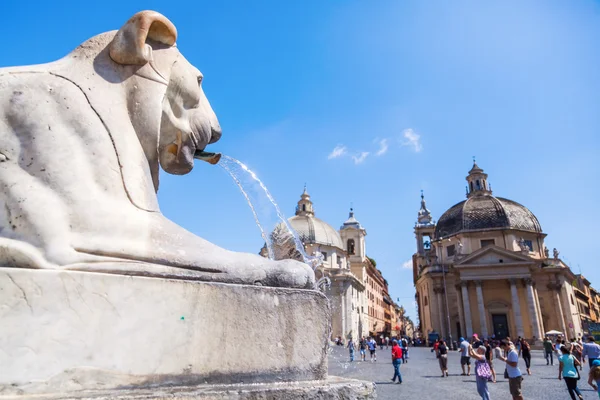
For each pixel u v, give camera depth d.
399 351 16.08
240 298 2.02
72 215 1.90
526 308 44.84
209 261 2.07
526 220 52.00
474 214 52.38
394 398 11.79
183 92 2.67
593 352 12.38
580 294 64.56
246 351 1.97
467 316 45.72
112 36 2.51
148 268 1.92
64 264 1.78
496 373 19.80
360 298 58.47
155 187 2.54
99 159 2.09
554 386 14.45
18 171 1.91
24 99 2.01
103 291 1.76
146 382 1.75
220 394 1.69
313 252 52.31
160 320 1.84
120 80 2.39
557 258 48.78
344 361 28.48
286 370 2.04
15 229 1.82
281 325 2.08
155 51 2.55
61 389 1.61
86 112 2.15
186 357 1.85
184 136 2.67
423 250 75.25
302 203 60.69
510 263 45.31
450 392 13.09
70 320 1.68
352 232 66.56
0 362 1.56
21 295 1.63
